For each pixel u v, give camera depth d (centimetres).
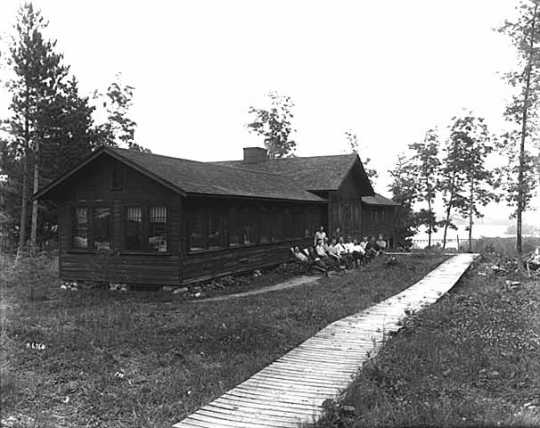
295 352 1091
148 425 761
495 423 671
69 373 972
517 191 3231
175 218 1741
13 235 3100
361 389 830
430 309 1452
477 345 1072
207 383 920
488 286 1989
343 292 1820
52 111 2883
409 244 4350
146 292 1769
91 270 1867
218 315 1402
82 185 1894
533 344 1079
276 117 6006
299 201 2467
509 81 3195
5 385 880
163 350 1102
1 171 3005
